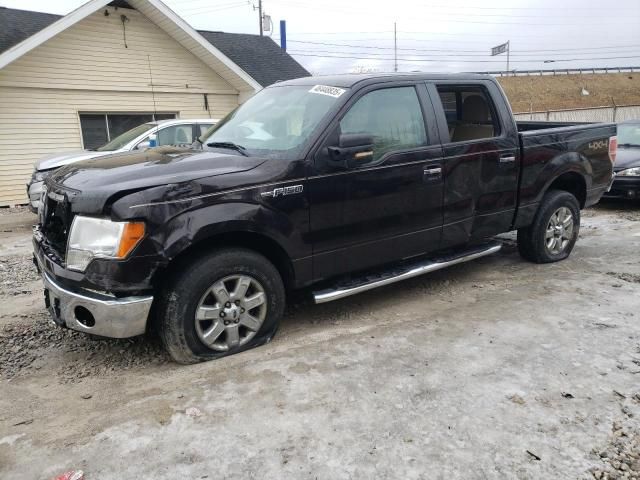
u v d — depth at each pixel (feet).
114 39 43.21
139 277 9.86
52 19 46.70
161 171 10.85
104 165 11.79
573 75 182.50
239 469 7.84
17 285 17.57
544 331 12.57
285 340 12.37
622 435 8.51
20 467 8.02
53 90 40.70
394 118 13.41
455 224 14.74
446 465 7.83
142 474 7.78
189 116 49.57
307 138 11.94
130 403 9.75
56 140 41.52
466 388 10.00
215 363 11.14
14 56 36.50
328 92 12.97
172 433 8.77
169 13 42.73
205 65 49.47
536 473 7.64
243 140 13.20
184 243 10.11
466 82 15.23
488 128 15.94
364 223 12.75
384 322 13.46
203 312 10.84
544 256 18.16
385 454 8.11
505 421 8.91
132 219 9.69
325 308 14.61
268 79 55.47
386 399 9.66
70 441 8.63
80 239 10.00
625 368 10.68
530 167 16.38
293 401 9.64
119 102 44.60
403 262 14.57
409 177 13.34
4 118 38.65
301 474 7.70
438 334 12.56
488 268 18.11
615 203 31.30
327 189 11.95
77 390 10.35
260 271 11.45
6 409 9.72
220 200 10.56
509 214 16.29
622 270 17.44
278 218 11.28
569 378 10.31
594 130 18.56
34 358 11.87
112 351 12.07
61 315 10.58
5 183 39.34
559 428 8.70
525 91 168.66
